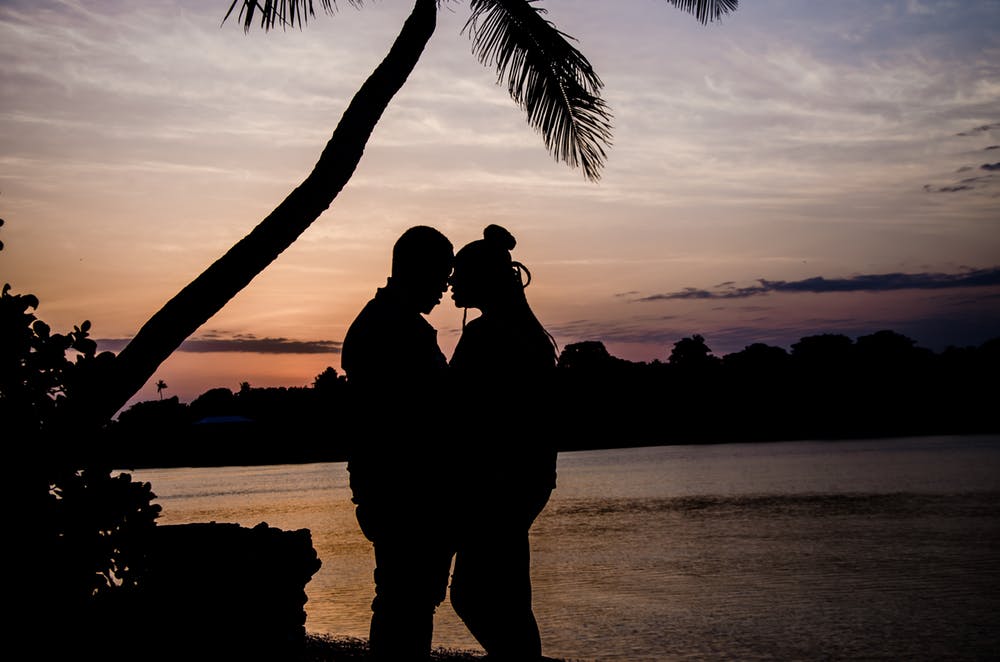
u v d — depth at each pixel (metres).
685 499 47.56
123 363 4.86
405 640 3.81
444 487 3.88
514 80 8.59
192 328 5.21
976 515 34.47
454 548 3.95
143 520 3.77
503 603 3.96
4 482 3.65
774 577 22.16
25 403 3.85
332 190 5.84
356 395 3.92
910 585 20.50
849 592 19.78
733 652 14.35
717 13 9.66
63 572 3.57
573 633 15.79
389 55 6.33
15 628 3.42
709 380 185.12
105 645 3.46
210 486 74.50
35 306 4.09
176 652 3.54
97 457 3.98
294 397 149.62
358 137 6.00
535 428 4.02
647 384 184.62
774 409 177.25
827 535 30.27
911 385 178.12
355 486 3.93
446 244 4.06
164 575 3.63
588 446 173.00
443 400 3.93
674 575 22.67
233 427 142.25
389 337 3.89
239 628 3.68
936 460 74.06
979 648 14.56
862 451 98.19
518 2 8.21
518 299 4.16
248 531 3.96
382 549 3.87
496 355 3.99
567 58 8.41
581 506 46.00
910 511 36.91
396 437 3.84
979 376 177.38
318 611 16.06
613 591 20.23
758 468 74.38
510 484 3.96
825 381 183.75
